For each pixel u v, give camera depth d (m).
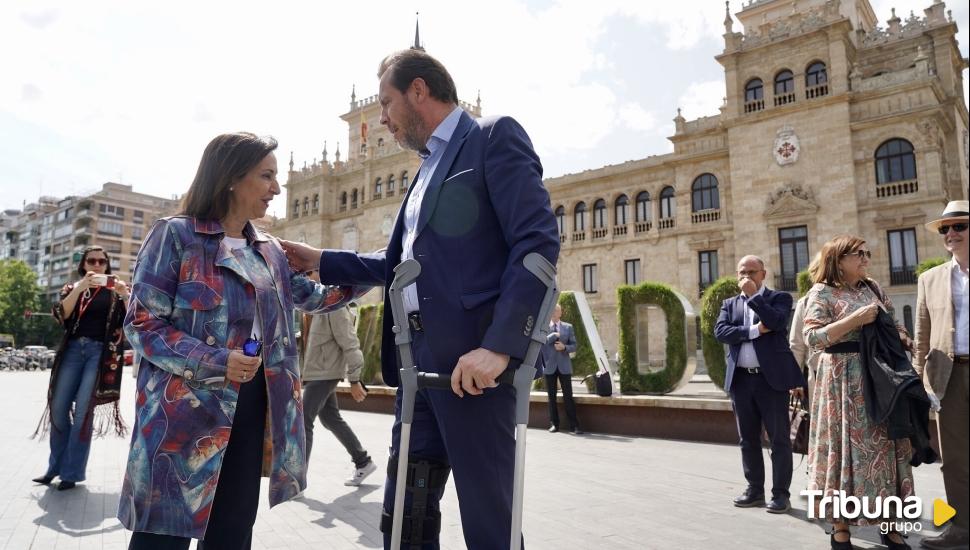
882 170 24.98
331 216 47.44
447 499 5.08
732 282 10.32
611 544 3.87
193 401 1.99
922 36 28.36
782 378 4.86
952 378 3.68
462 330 1.95
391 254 2.35
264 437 2.24
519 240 1.90
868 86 25.34
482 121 2.16
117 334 5.54
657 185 32.75
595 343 11.38
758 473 4.99
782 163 27.05
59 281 92.88
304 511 4.72
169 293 2.10
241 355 2.00
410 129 2.29
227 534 2.13
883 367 3.63
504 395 1.95
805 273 11.23
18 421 10.48
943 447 3.69
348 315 5.71
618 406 9.62
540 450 7.84
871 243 24.72
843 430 3.82
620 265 33.75
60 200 102.12
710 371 10.30
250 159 2.32
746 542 3.97
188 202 2.32
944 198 23.88
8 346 68.44
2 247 122.75
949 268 3.88
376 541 3.91
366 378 13.70
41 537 3.85
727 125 28.88
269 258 2.40
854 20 33.41
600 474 6.20
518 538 1.70
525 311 1.79
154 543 1.98
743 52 28.53
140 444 1.97
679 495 5.30
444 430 1.95
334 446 8.16
